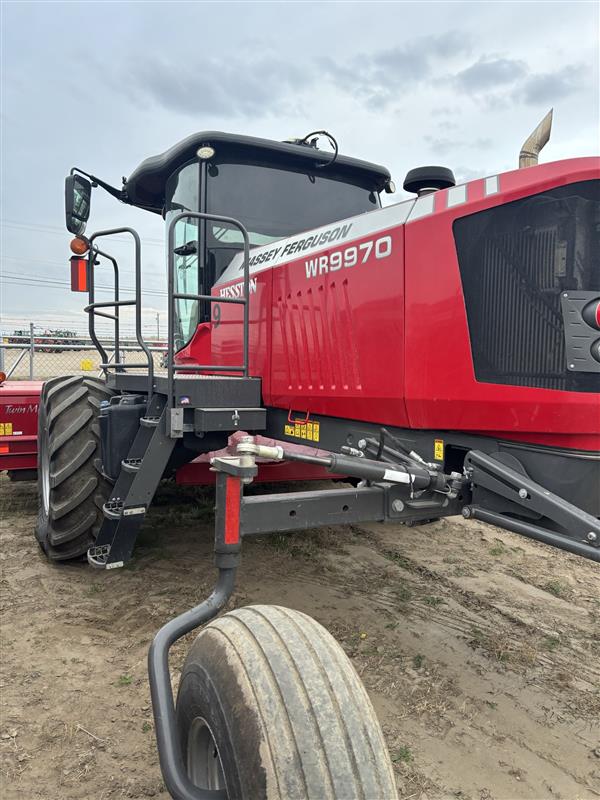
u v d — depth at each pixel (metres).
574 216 1.83
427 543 4.26
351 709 1.31
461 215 2.06
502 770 2.01
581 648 2.80
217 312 3.73
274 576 3.62
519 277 1.94
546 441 1.93
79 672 2.52
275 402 3.09
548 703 2.38
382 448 2.18
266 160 4.07
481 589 3.46
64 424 3.54
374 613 3.13
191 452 3.54
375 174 4.35
